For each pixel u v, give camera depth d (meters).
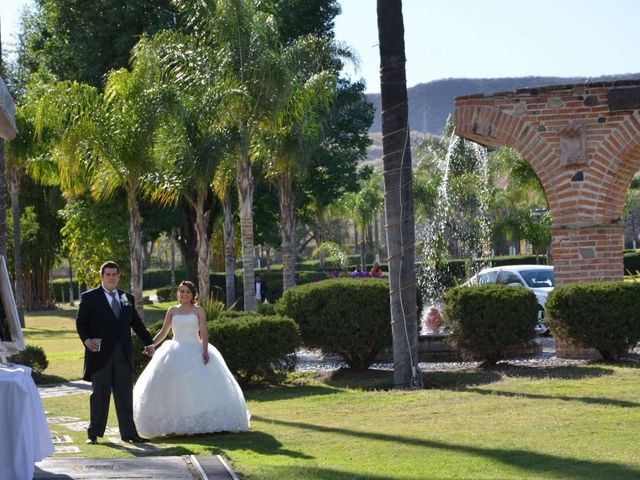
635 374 14.18
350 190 44.19
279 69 24.02
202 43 25.00
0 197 18.59
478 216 41.34
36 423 7.94
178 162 24.47
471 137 17.56
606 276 16.56
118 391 10.88
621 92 16.44
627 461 8.48
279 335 15.63
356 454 9.39
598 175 16.55
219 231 55.53
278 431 11.26
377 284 16.53
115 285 11.12
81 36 38.91
